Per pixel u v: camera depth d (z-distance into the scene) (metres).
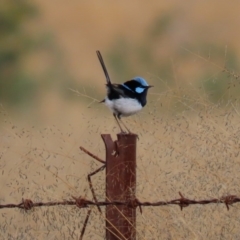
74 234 12.57
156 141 13.54
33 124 27.72
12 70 41.03
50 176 13.41
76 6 46.56
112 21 46.53
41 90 39.06
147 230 12.45
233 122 14.12
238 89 18.88
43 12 45.72
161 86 28.41
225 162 13.29
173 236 12.48
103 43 45.19
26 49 42.66
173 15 44.78
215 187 13.00
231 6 44.41
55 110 32.78
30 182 13.16
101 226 12.55
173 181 13.00
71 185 12.84
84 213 12.68
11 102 38.47
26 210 12.73
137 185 12.87
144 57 42.50
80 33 45.47
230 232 12.71
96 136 16.52
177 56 40.78
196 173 13.10
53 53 42.91
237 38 40.47
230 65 35.44
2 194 14.02
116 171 12.27
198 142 13.52
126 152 12.27
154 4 46.44
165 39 43.50
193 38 41.94
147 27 45.25
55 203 12.62
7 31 43.31
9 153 14.88
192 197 12.93
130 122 16.06
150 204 12.43
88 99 34.22
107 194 12.33
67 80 40.25
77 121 24.50
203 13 44.22
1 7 44.16
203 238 12.62
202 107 14.48
